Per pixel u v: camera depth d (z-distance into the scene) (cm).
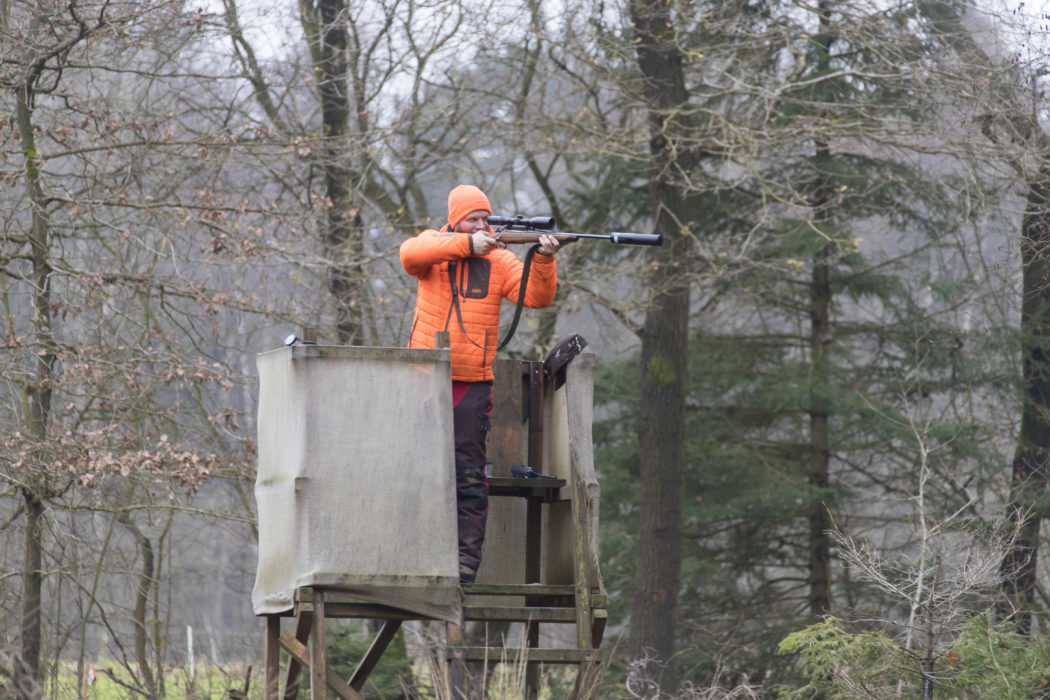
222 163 4644
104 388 4272
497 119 5825
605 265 6431
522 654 2045
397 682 4722
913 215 6662
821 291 7288
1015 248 5350
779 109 6047
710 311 7406
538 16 5519
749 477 7212
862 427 6969
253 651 5059
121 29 4206
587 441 2270
